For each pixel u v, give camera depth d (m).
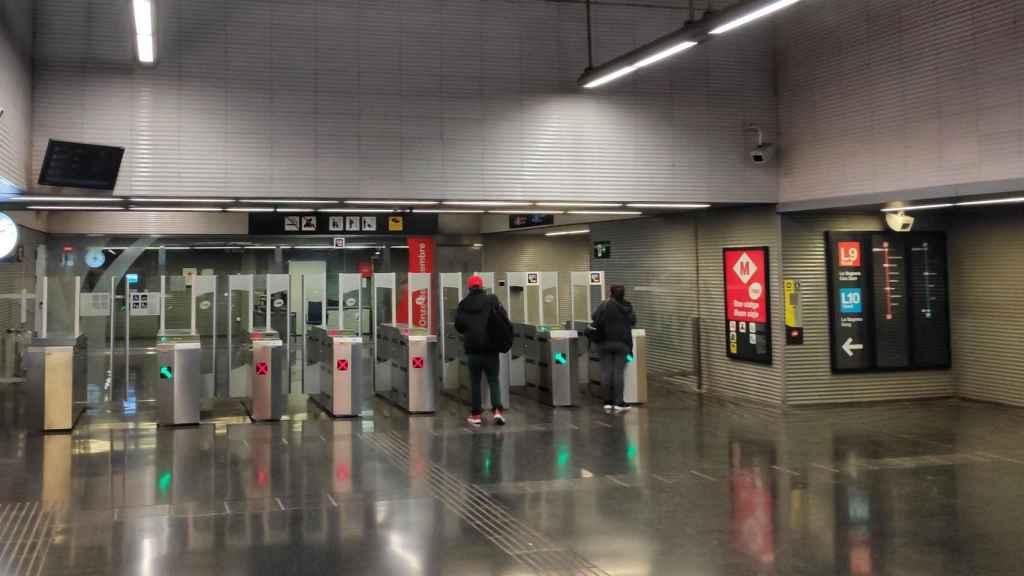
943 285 12.44
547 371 12.29
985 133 8.90
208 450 8.90
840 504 6.62
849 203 10.66
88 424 10.62
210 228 18.02
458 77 10.93
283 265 18.05
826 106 11.11
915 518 6.21
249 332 12.51
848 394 12.04
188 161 10.00
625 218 15.17
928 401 12.23
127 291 13.53
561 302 17.25
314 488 7.20
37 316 12.27
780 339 11.77
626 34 11.57
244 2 10.26
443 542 5.68
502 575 5.02
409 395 11.46
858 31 10.58
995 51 8.80
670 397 12.89
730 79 11.95
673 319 14.20
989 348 11.91
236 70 10.20
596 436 9.67
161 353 10.50
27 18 9.30
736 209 12.65
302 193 10.34
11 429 10.22
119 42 9.85
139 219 17.70
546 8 11.29
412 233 15.27
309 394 13.33
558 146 11.25
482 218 17.69
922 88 9.66
